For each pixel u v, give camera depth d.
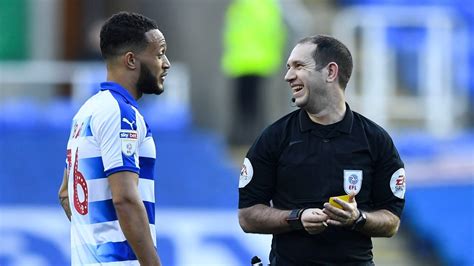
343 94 17.52
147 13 49.19
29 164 40.66
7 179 40.47
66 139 41.28
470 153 43.78
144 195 17.39
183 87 45.00
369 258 17.62
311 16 50.91
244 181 17.81
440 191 42.16
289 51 47.06
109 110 17.09
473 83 51.53
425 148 44.19
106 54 17.62
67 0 50.16
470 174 42.34
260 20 43.16
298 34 47.91
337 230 17.30
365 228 17.08
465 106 51.34
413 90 50.91
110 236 17.06
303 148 17.36
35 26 50.03
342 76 17.44
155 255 16.91
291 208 17.41
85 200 17.19
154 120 42.38
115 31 17.53
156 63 17.70
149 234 16.92
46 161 40.78
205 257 38.94
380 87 50.44
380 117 50.16
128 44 17.50
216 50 48.12
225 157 42.38
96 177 17.09
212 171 40.66
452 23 51.69
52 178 40.69
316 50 17.33
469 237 41.78
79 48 50.22
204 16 48.56
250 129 44.03
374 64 50.56
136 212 16.83
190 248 39.03
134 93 17.69
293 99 17.45
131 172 16.94
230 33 43.53
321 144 17.33
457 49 51.66
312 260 17.36
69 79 47.03
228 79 47.22
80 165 17.22
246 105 43.75
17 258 38.41
